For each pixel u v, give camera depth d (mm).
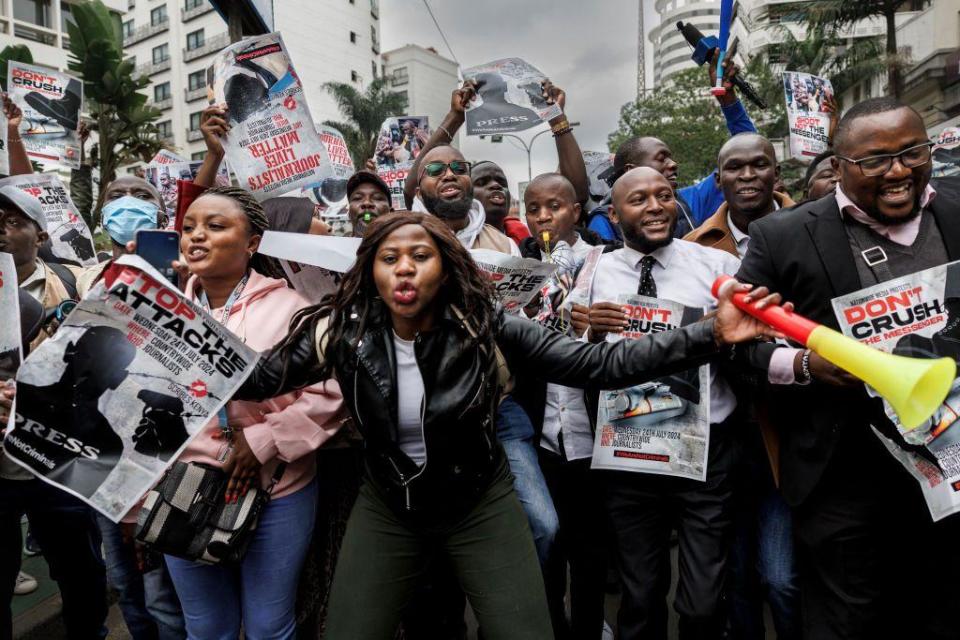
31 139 4727
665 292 2650
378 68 56938
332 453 2729
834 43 25672
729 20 4250
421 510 1979
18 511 2564
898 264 2031
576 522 2887
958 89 22375
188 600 2229
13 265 2188
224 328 1889
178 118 48438
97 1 18750
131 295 1854
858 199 2012
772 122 30438
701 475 2408
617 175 4156
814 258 2084
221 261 2219
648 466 2479
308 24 50062
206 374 1900
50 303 2889
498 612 1979
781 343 2162
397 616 2076
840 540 2133
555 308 2848
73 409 1858
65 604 2877
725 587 2785
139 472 1874
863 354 1435
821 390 2127
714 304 2623
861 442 2100
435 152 3115
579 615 2881
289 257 2268
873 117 1923
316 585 2756
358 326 1921
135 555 2799
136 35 49625
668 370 1873
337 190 4902
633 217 2604
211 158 3127
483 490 2006
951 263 1899
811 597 2250
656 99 34562
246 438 2111
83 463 1862
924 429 1931
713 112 32656
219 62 3143
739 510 2717
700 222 4172
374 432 1937
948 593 2062
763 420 2393
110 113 19453
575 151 3996
